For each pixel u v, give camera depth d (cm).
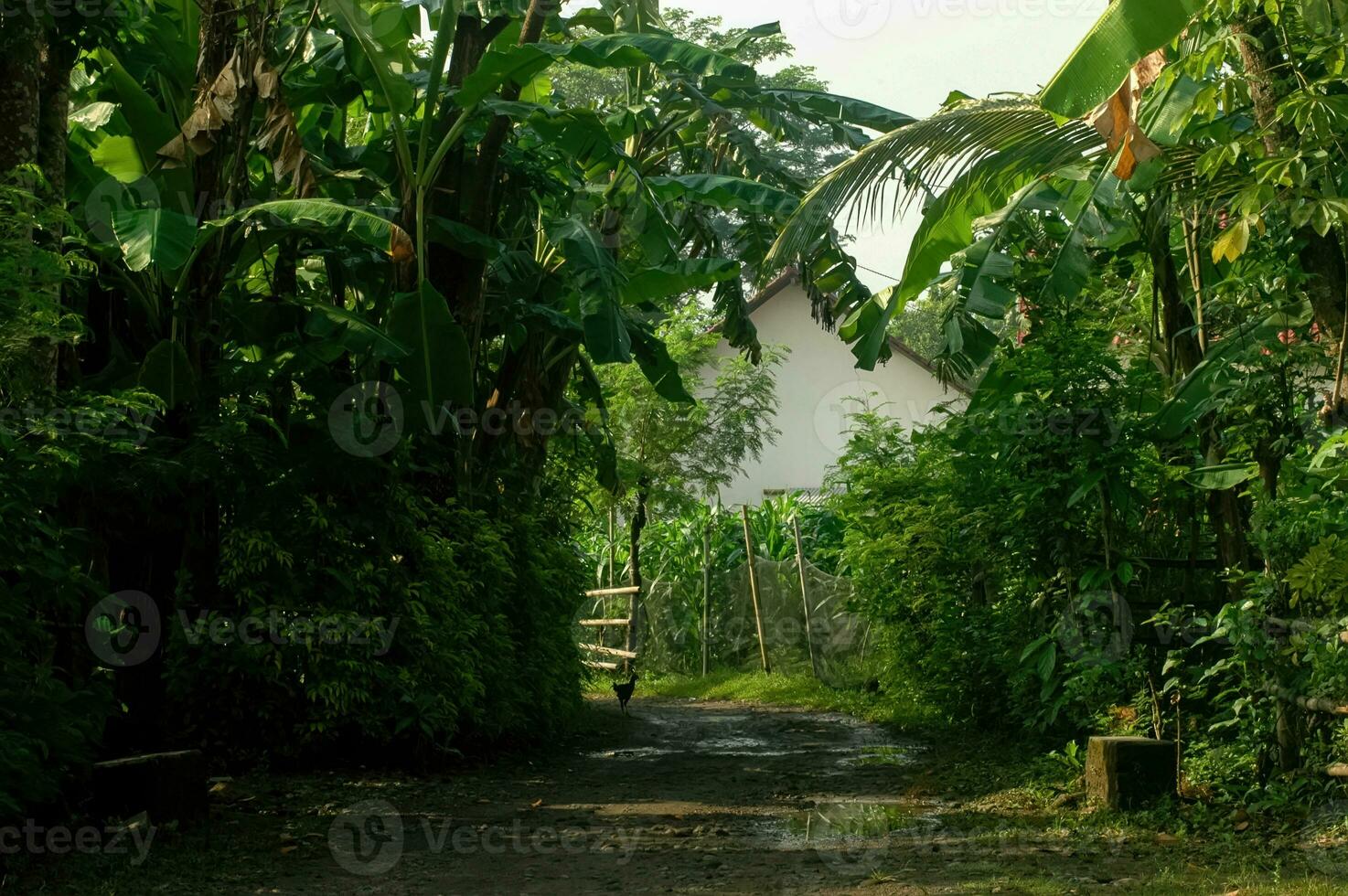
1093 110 643
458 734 1044
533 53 930
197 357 847
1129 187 809
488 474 1175
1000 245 955
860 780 924
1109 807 727
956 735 1126
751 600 1877
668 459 1895
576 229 1117
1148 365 954
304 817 758
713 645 1920
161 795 672
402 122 1091
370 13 1034
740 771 989
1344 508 650
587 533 2073
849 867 622
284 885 589
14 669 586
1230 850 623
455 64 1088
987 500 1029
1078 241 866
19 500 579
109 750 812
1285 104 605
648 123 1269
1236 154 643
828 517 2019
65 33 760
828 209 852
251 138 1023
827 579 1742
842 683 1631
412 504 980
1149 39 621
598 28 1270
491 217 1136
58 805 657
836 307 1363
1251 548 829
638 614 1858
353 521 939
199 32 930
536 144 1196
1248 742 749
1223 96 641
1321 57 667
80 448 670
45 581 620
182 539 855
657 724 1368
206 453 815
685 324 1931
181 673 902
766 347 2019
